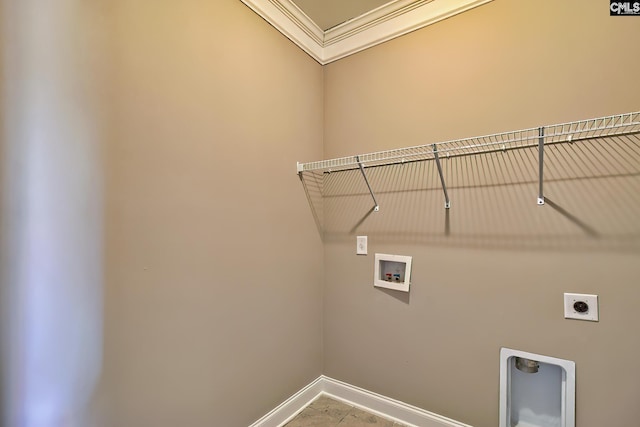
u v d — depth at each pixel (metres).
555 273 1.37
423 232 1.71
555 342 1.37
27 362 0.87
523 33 1.45
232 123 1.49
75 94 0.96
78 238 0.96
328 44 2.10
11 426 0.84
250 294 1.57
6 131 0.83
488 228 1.53
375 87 1.91
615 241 1.25
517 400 1.49
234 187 1.50
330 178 2.09
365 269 1.92
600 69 1.29
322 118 2.12
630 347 1.23
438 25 1.70
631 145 1.23
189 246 1.29
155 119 1.17
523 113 1.44
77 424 0.96
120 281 1.06
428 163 1.70
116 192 1.05
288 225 1.83
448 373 1.63
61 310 0.93
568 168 1.34
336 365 2.03
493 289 1.51
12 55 0.84
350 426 1.73
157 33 1.18
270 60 1.72
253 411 1.58
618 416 1.25
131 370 1.10
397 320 1.80
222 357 1.43
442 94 1.67
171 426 1.21
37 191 0.88
